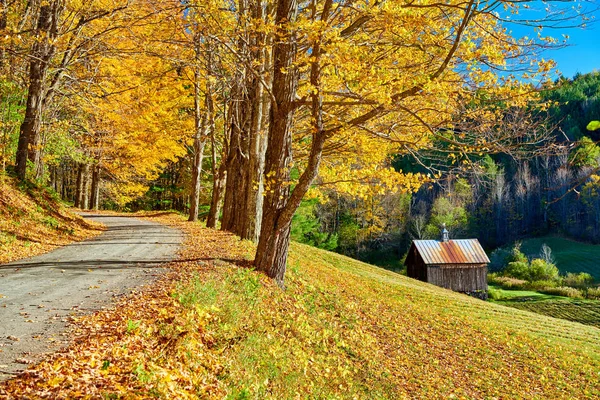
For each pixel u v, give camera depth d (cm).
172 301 772
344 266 2625
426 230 6297
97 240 1661
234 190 2058
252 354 701
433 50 959
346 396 795
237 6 1511
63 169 4672
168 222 2641
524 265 5016
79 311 725
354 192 1083
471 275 4316
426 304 1997
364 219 6238
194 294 812
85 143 2691
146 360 542
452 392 1016
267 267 1186
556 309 3656
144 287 904
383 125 1194
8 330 616
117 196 4312
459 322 1725
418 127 1146
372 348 1127
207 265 1165
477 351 1400
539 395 1124
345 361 952
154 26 1374
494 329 1717
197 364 587
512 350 1473
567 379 1288
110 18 1401
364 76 837
